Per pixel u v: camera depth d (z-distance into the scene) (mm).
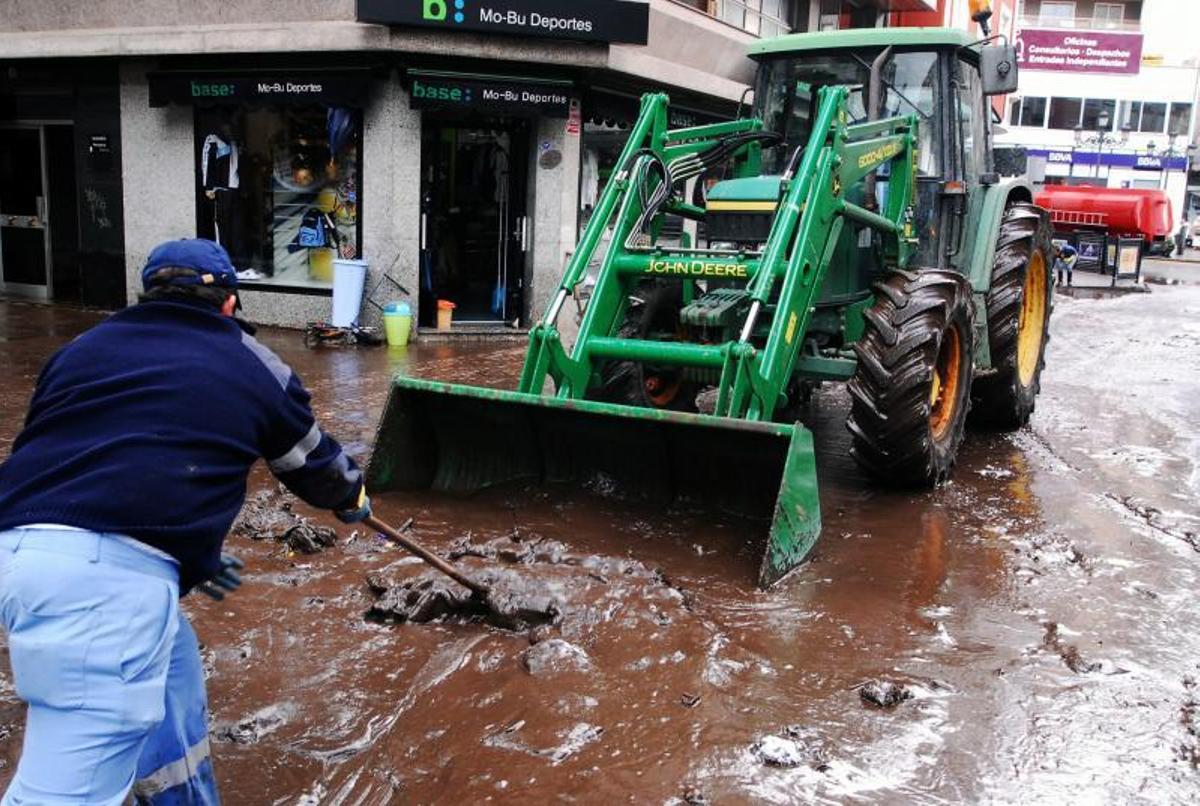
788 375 5227
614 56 11555
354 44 10461
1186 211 49344
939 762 2980
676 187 6152
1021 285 6961
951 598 4234
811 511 4645
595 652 3592
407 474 5371
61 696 2023
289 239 11602
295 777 2824
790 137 6887
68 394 2203
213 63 11312
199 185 11734
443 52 10641
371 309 11211
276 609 3895
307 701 3232
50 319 11602
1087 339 12805
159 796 2354
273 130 11461
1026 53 47375
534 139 11562
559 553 4418
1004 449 6965
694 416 4582
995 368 7055
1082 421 7938
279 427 2404
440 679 3385
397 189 10977
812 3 17344
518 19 10656
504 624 3766
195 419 2215
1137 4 49688
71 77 12094
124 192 12086
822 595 4219
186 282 2377
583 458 5289
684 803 2748
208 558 2262
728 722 3168
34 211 13086
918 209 6535
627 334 6062
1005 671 3570
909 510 5469
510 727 3100
